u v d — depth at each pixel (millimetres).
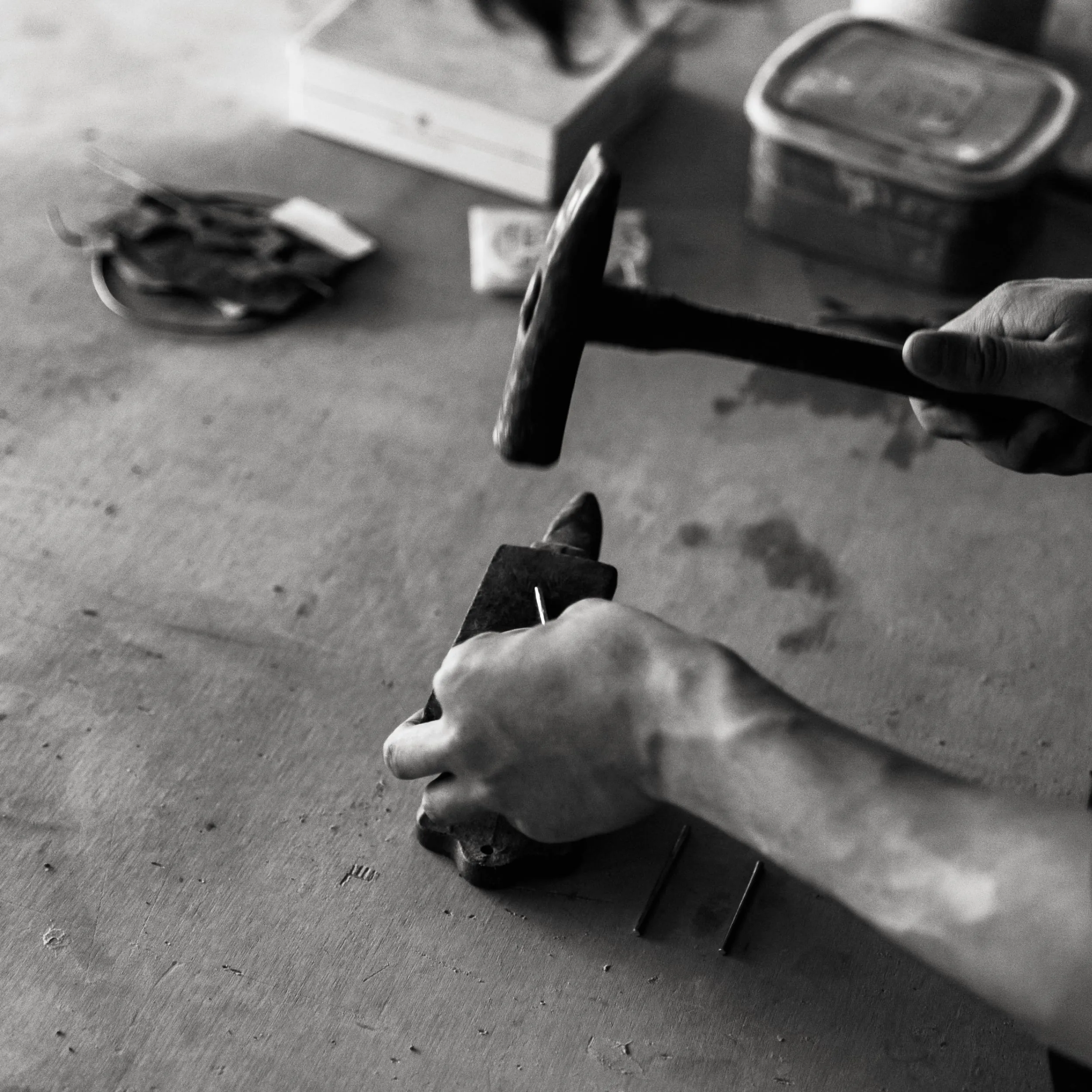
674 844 1269
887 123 1936
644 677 859
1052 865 717
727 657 852
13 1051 1081
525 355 986
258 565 1497
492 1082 1095
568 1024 1137
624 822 957
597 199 922
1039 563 1586
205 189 2027
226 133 2139
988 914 720
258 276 1851
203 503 1563
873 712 1400
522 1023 1133
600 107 2098
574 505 1323
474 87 2035
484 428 1709
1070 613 1526
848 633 1481
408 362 1790
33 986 1123
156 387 1709
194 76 2250
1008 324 1184
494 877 1209
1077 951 697
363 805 1281
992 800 758
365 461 1641
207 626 1426
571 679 885
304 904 1199
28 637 1394
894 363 1124
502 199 2078
